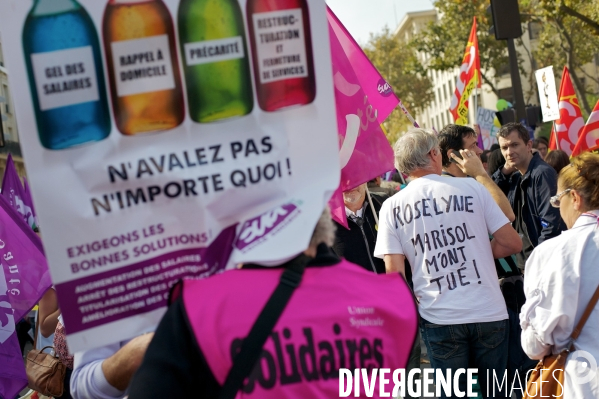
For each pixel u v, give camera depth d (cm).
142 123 179
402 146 398
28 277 433
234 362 166
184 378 164
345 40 458
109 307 175
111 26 177
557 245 300
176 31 181
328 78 193
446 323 376
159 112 180
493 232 386
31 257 435
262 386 167
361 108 403
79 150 174
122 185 177
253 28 187
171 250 181
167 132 181
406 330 187
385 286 191
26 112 171
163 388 162
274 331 171
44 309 463
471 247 377
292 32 190
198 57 183
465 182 386
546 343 302
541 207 494
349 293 182
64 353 397
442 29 3522
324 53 193
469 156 464
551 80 978
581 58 3525
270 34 188
